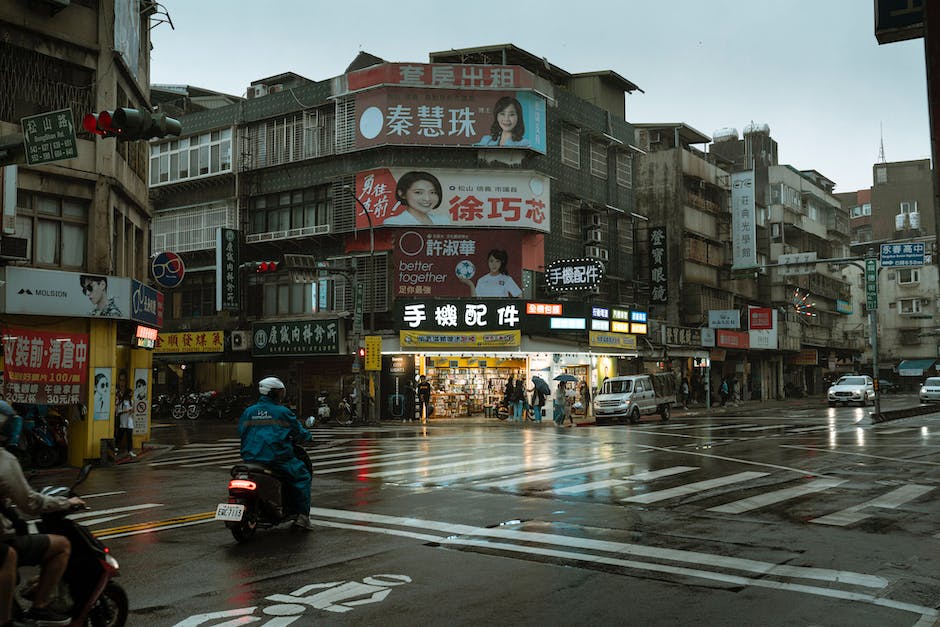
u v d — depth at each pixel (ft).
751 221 153.99
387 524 30.12
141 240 74.64
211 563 23.84
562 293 114.62
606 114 131.13
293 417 28.37
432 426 97.19
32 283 55.57
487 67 109.50
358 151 109.29
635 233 140.87
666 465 49.32
